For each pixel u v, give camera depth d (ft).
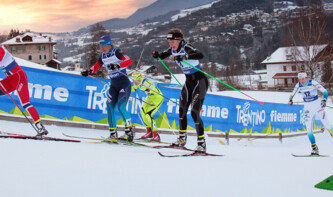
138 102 23.68
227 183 8.41
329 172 11.58
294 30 125.08
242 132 29.73
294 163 13.88
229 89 152.46
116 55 16.03
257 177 9.58
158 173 8.88
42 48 212.02
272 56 209.05
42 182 7.10
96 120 22.34
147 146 15.16
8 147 10.75
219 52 527.81
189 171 9.54
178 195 6.98
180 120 14.66
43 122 20.38
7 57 14.28
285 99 89.35
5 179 7.11
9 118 19.71
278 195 7.56
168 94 25.21
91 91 22.15
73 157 10.12
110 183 7.46
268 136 32.19
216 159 12.87
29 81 19.90
